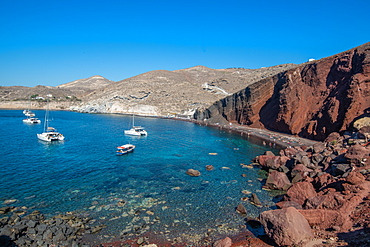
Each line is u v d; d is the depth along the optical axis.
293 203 23.91
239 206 24.38
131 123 108.25
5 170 35.09
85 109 171.88
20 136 64.94
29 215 22.20
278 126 79.50
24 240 17.69
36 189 28.56
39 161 40.59
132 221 21.91
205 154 49.69
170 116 150.50
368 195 20.66
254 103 96.50
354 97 53.66
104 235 19.59
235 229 20.95
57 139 60.34
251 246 18.02
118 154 46.81
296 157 35.66
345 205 19.86
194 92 188.25
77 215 22.69
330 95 65.38
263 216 18.80
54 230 19.31
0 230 18.30
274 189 30.52
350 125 50.09
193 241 19.08
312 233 17.56
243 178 34.78
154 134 76.81
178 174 35.88
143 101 176.75
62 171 35.59
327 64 70.75
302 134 68.38
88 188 29.34
